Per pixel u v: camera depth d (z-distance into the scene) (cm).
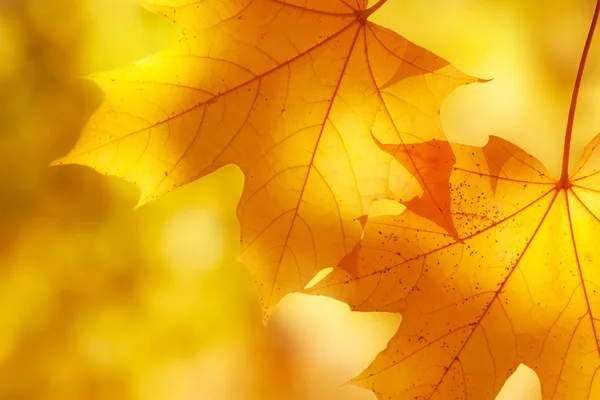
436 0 79
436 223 57
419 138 57
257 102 57
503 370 58
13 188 88
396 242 58
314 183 58
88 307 89
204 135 57
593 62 79
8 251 87
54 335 88
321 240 58
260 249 57
